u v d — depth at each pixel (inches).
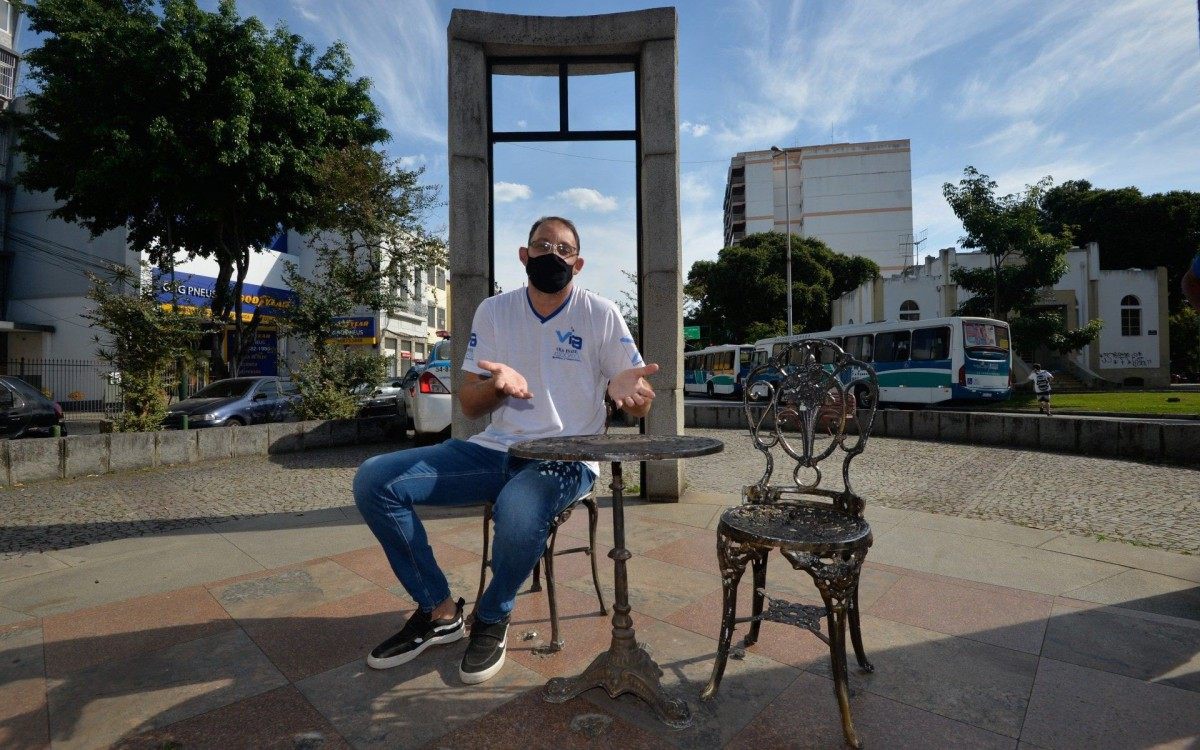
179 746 72.7
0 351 948.0
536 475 83.4
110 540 175.9
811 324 1482.5
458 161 192.5
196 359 369.4
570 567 137.0
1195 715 77.3
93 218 799.1
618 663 80.0
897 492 251.6
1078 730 74.2
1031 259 793.6
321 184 673.0
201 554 152.3
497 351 95.0
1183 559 143.1
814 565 72.8
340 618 110.3
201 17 609.0
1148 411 570.9
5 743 73.4
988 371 679.1
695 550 148.7
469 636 97.8
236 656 95.5
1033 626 104.5
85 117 605.0
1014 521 199.2
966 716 77.4
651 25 197.2
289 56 717.9
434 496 90.4
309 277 1123.9
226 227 712.4
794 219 2765.7
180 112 615.2
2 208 960.9
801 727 75.4
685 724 75.9
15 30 983.0
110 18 589.0
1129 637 100.0
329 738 74.2
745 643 97.6
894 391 737.6
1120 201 1473.9
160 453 322.7
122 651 97.9
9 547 169.6
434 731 75.4
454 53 193.3
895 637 100.3
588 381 95.2
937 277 1177.4
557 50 202.2
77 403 856.9
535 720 77.5
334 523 184.4
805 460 95.7
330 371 425.1
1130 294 1165.7
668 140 196.9
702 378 1218.0
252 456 360.8
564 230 92.2
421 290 1413.6
